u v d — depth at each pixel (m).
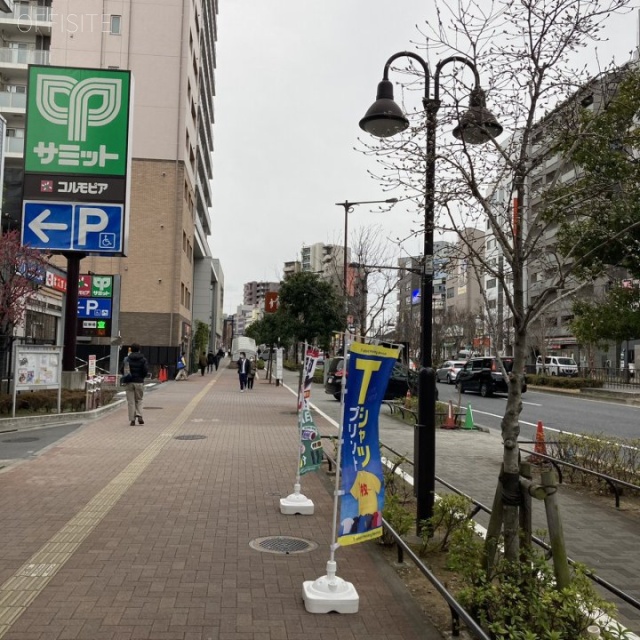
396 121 6.37
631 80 6.77
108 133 19.02
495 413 21.39
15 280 17.03
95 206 18.88
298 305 40.34
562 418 20.12
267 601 4.68
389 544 6.11
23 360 14.45
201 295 60.00
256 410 19.61
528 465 4.48
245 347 66.25
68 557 5.50
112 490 8.10
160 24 38.84
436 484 9.56
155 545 5.91
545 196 5.37
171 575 5.13
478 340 53.53
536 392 33.50
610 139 6.68
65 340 19.36
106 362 33.47
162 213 38.31
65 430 13.70
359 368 4.79
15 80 44.16
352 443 4.79
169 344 37.78
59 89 18.95
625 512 8.08
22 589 4.76
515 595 3.76
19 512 6.98
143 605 4.51
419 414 6.50
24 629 4.07
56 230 18.75
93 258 37.66
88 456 10.59
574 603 3.60
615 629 3.74
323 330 39.91
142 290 37.81
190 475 9.20
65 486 8.30
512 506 4.49
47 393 16.55
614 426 18.11
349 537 4.73
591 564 6.07
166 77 38.75
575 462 9.92
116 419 16.02
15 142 40.19
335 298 38.78
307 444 7.54
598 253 7.48
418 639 4.14
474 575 4.25
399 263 31.55
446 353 67.06
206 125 57.44
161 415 17.27
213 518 6.91
